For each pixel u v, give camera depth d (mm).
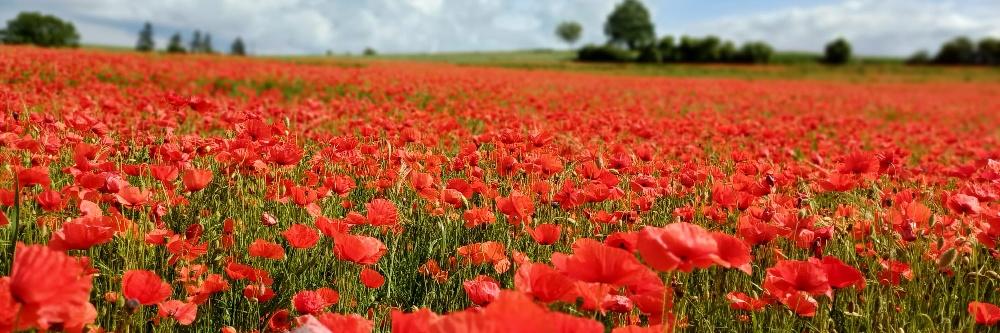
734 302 2486
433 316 1247
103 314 2076
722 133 7762
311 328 1493
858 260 3213
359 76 19016
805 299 2260
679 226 1601
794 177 4422
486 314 1003
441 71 28797
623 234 1996
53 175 3693
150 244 2510
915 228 2961
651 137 6801
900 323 2629
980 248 3160
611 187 3529
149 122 5523
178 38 138875
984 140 11391
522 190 3812
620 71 55938
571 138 6270
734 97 23016
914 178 5031
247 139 3609
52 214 2645
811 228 2873
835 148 7883
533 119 8547
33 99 7133
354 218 2633
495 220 3250
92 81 13227
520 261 2561
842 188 3488
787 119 12812
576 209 3523
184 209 3193
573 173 4551
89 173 2670
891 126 12648
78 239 1864
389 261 3057
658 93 22500
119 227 2297
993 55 102250
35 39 78438
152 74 16156
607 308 1943
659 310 1950
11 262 2254
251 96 11289
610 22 110188
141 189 3006
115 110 6535
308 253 2928
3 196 2482
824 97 25703
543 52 119875
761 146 6848
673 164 5770
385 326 2408
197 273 2369
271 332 2252
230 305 2543
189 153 3830
